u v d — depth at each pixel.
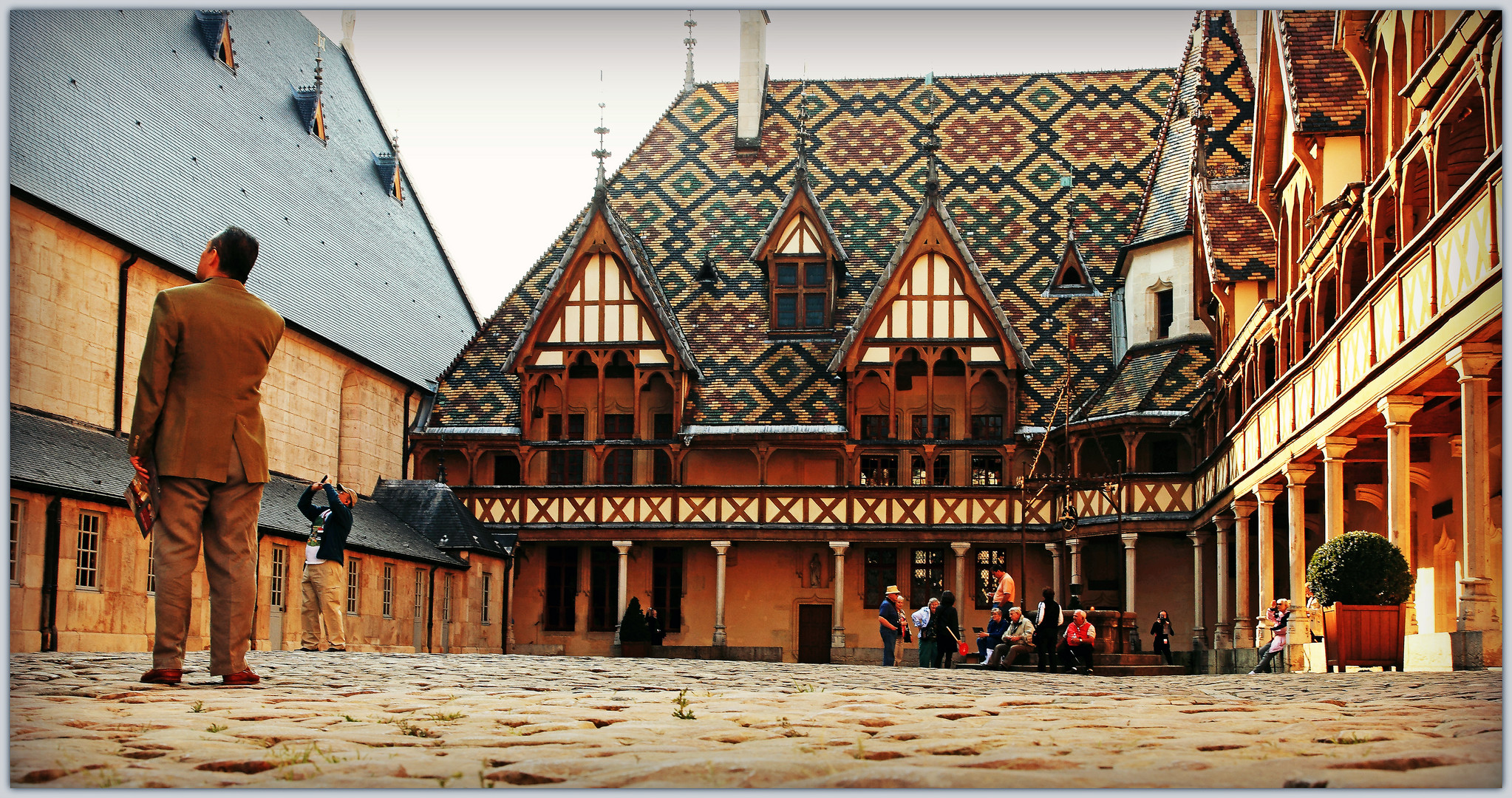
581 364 40.41
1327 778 4.91
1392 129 20.20
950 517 38.81
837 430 39.38
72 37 30.25
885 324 39.59
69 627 23.67
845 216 44.97
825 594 40.00
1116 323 41.22
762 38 47.53
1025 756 5.52
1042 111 46.62
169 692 8.38
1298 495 25.62
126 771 5.13
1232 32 39.88
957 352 39.22
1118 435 37.69
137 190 30.47
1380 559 18.41
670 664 16.36
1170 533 36.88
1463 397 16.69
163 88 33.72
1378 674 15.92
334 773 5.16
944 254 39.59
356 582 32.44
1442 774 5.02
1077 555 37.59
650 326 39.91
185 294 8.72
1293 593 25.42
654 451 40.47
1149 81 46.88
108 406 28.77
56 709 7.29
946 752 5.91
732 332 42.09
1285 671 25.00
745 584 40.25
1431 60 17.12
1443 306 17.16
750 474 40.09
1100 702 9.24
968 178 45.47
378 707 7.94
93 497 24.28
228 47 37.97
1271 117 27.05
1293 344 25.91
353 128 45.91
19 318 25.86
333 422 37.56
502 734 6.57
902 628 26.23
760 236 44.47
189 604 9.09
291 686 9.34
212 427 8.83
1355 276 24.52
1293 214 26.30
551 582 40.81
